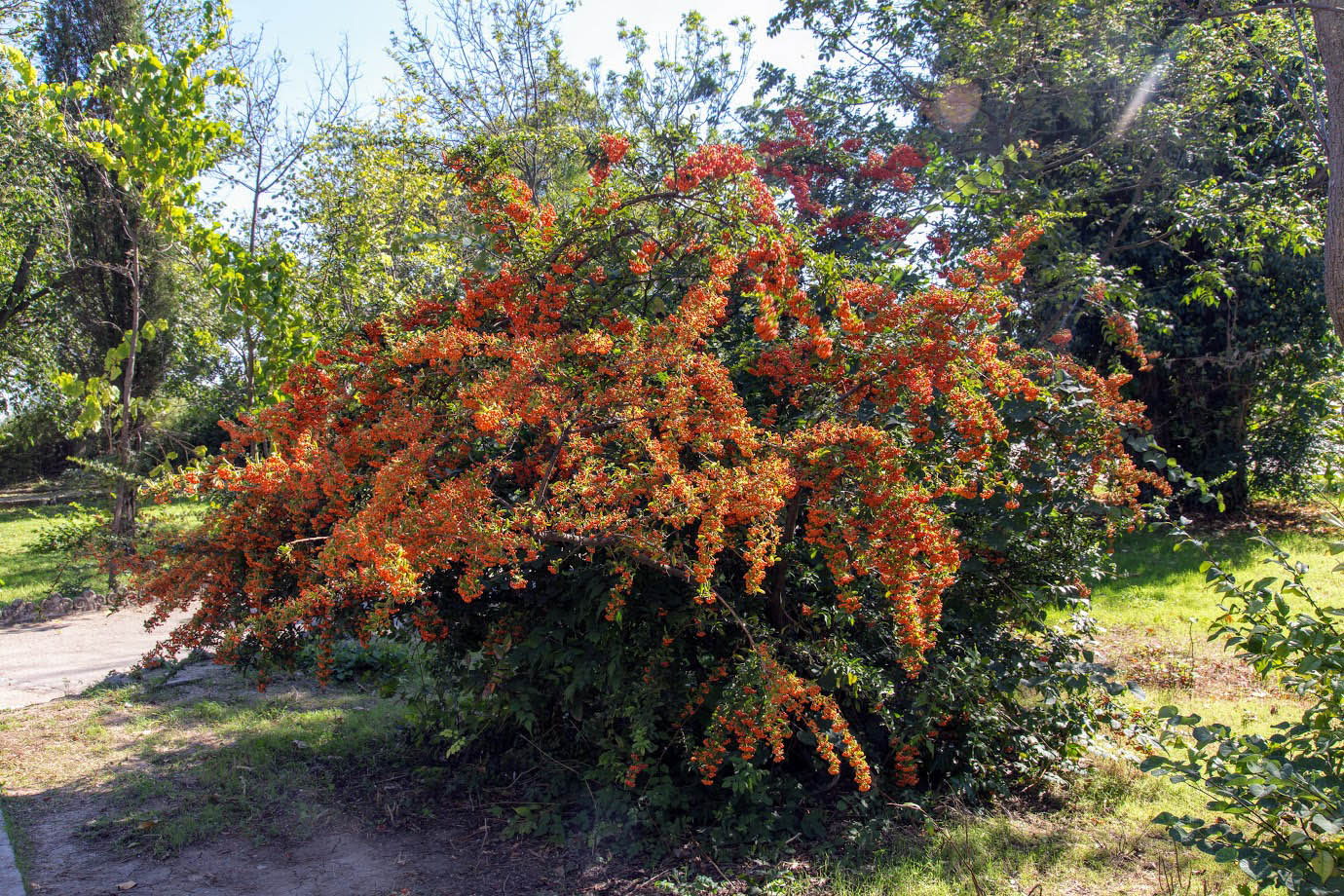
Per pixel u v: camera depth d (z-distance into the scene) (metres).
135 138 6.62
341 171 8.72
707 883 3.35
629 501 3.32
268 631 3.92
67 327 13.96
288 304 6.66
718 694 3.79
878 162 7.03
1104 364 10.69
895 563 3.18
